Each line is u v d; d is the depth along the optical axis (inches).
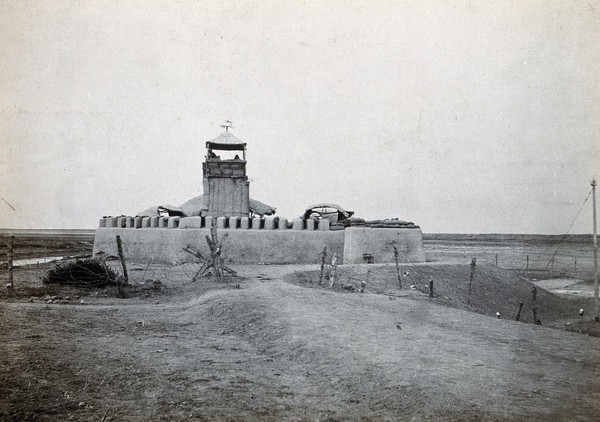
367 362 358.3
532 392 311.9
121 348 404.2
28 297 704.4
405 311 605.6
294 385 320.2
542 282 1596.9
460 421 262.8
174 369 348.8
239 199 1411.2
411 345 414.6
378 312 573.3
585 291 1369.3
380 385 313.1
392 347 404.5
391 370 339.9
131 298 726.5
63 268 839.1
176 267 1096.2
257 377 336.2
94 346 403.9
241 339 462.3
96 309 599.5
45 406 271.7
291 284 775.7
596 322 820.6
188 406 280.7
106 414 265.9
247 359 385.7
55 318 518.3
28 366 334.3
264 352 411.2
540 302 1103.0
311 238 1201.4
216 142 1450.5
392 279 965.2
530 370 361.4
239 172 1419.8
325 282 877.2
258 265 1132.5
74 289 789.2
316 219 1267.2
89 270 828.6
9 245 788.6
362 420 265.4
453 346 424.5
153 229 1241.4
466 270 1150.3
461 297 976.3
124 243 1261.1
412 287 928.9
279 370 355.3
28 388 295.3
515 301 1066.1
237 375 339.3
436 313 616.1
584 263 1955.0
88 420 257.0
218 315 562.6
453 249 3011.8
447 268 1122.0
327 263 1136.2
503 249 2785.4
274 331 458.0
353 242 1137.4
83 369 338.6
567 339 502.6
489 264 1299.2
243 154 1475.1
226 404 284.8
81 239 3267.7
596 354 422.9
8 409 262.7
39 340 408.8
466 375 337.4
